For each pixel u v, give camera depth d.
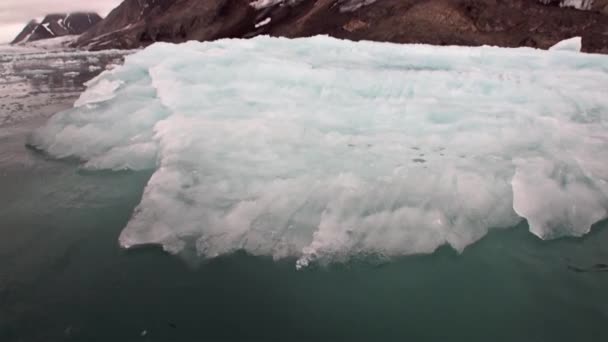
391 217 2.46
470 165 2.87
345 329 1.77
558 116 3.64
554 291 1.99
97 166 3.35
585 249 2.30
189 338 1.70
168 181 2.74
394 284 2.07
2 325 1.73
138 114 3.89
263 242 2.34
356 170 2.82
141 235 2.37
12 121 5.32
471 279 2.09
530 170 2.75
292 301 1.94
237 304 1.92
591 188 2.67
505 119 3.44
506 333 1.75
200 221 2.48
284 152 3.05
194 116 3.55
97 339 1.68
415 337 1.73
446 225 2.41
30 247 2.30
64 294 1.93
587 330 1.76
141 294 1.96
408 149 3.13
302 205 2.56
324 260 2.22
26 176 3.25
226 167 2.92
